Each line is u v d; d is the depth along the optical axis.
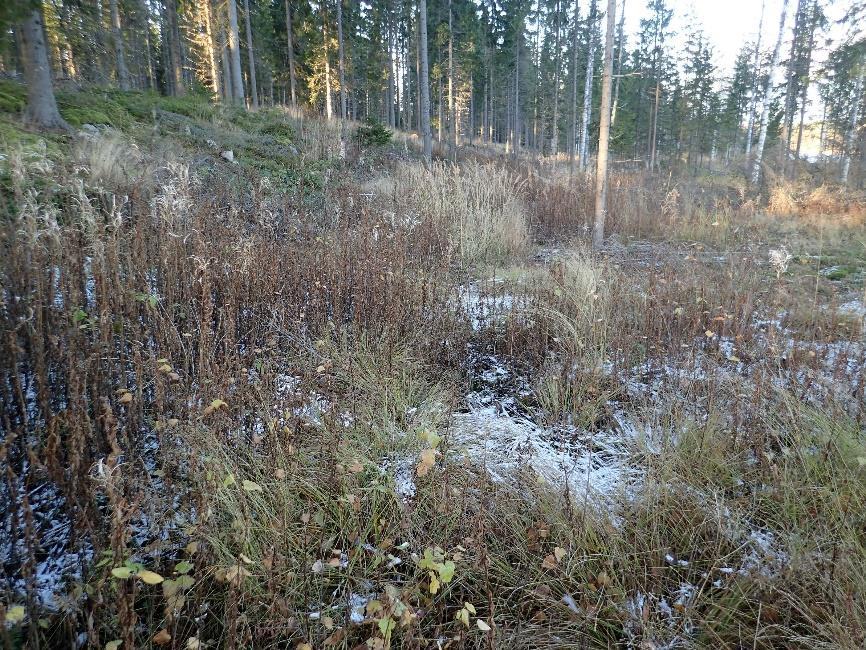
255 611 1.77
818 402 2.97
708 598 1.96
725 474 2.59
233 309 3.16
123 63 14.29
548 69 28.41
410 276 4.34
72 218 3.30
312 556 2.06
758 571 1.99
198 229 3.76
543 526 2.26
